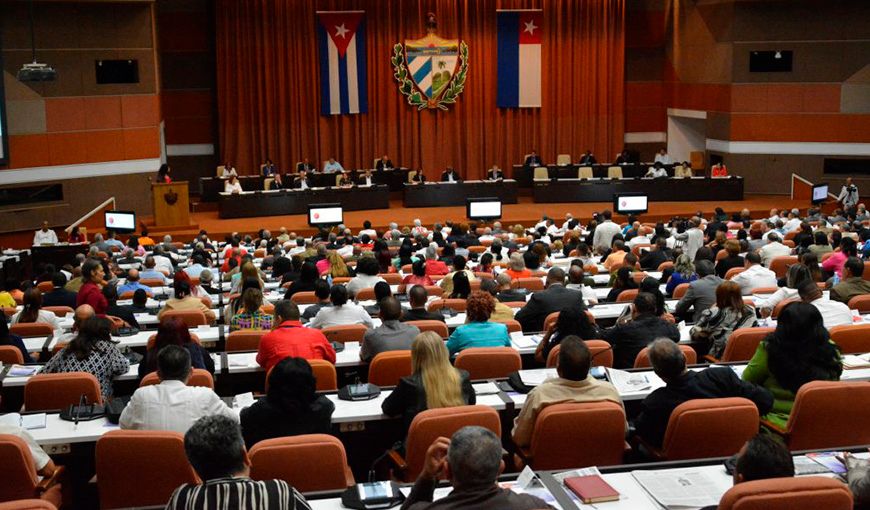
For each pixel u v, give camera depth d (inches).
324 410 202.8
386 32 1068.5
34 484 186.1
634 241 655.8
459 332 286.2
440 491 166.9
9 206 876.0
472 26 1087.0
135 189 956.6
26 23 876.6
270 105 1050.7
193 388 203.2
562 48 1104.2
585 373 203.3
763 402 207.9
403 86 1077.8
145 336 342.0
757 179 1074.7
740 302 295.0
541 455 196.5
